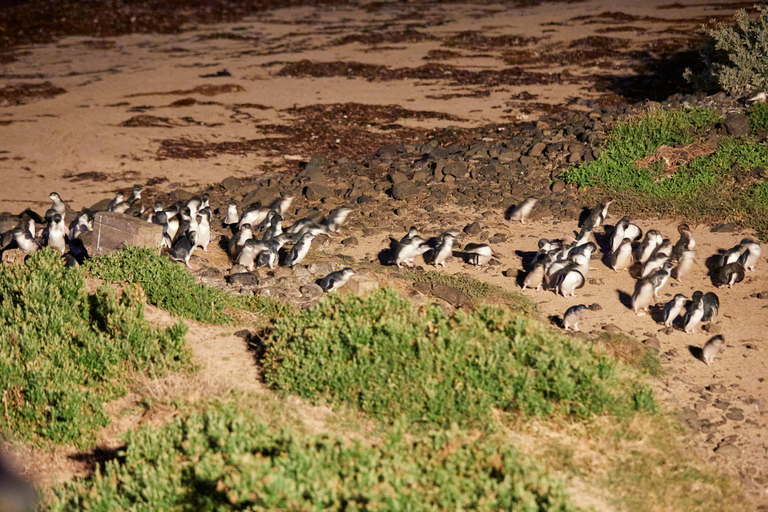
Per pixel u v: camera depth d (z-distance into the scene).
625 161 56.66
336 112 90.00
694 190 51.41
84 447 26.70
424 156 68.19
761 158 52.91
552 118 81.81
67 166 71.81
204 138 80.69
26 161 73.12
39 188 65.31
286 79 109.50
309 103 94.81
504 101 92.06
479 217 52.03
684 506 23.53
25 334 30.50
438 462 22.62
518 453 23.53
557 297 39.72
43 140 79.94
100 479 22.84
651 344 34.41
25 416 27.42
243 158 73.44
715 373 32.34
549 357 28.31
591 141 62.41
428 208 53.66
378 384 27.19
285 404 27.44
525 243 47.34
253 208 50.34
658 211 50.19
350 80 108.00
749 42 66.56
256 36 147.25
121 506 21.61
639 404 28.53
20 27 157.00
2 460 25.70
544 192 55.16
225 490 20.59
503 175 59.03
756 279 41.09
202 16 171.75
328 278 39.22
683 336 35.56
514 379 27.38
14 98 98.62
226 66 119.12
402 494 20.19
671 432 27.61
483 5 172.75
